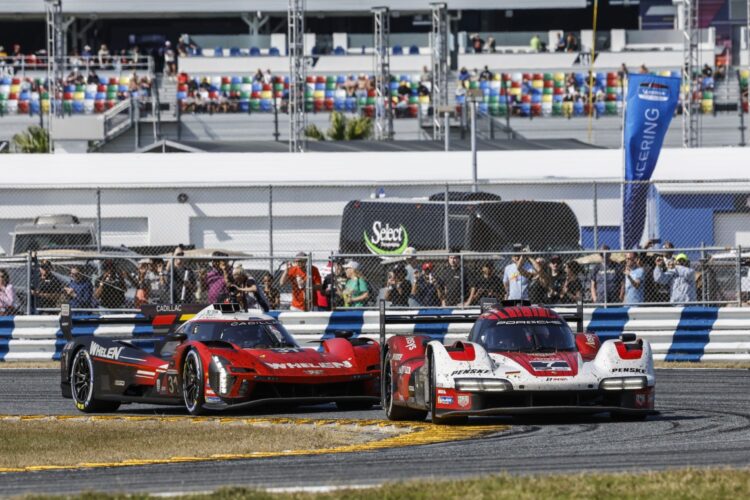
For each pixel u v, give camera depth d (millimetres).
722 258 51188
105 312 48969
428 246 56188
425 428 28844
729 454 23172
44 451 25953
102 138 108312
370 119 123562
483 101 127375
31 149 116000
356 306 48656
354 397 33812
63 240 61719
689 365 44469
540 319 30844
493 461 22875
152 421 31906
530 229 54938
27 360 47781
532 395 28625
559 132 126438
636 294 47875
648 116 61906
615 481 19125
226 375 32750
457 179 69750
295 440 26719
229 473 22016
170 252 59938
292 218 68750
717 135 121312
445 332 46531
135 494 18750
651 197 66438
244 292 46906
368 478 20969
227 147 93312
